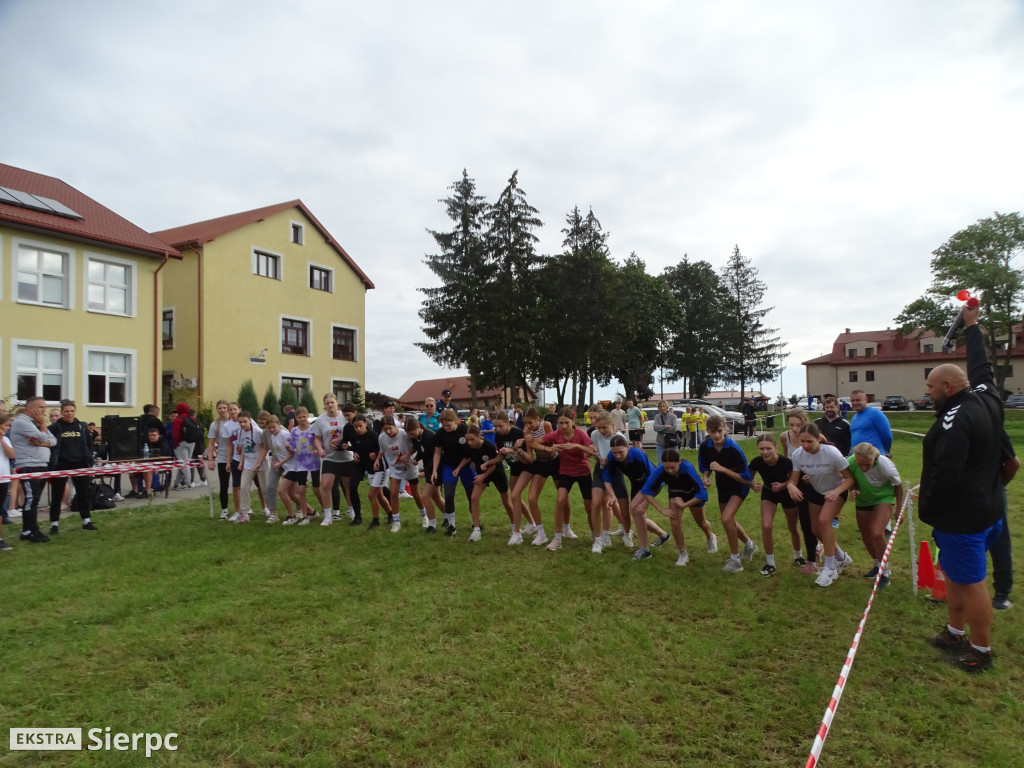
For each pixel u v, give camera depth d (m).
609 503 7.41
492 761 2.96
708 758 3.02
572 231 36.19
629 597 5.38
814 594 5.39
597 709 3.45
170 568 6.43
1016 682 3.76
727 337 54.69
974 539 3.90
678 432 12.23
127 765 2.97
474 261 31.88
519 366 32.31
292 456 8.92
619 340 37.16
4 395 17.08
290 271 29.00
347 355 32.44
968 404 3.89
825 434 7.84
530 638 4.43
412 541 7.61
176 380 24.84
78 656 4.23
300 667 4.02
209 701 3.58
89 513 8.91
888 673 3.89
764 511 5.99
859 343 66.69
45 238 18.08
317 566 6.47
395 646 4.30
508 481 7.89
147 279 20.80
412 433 8.06
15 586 5.90
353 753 3.05
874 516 5.54
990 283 37.59
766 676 3.86
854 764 2.98
